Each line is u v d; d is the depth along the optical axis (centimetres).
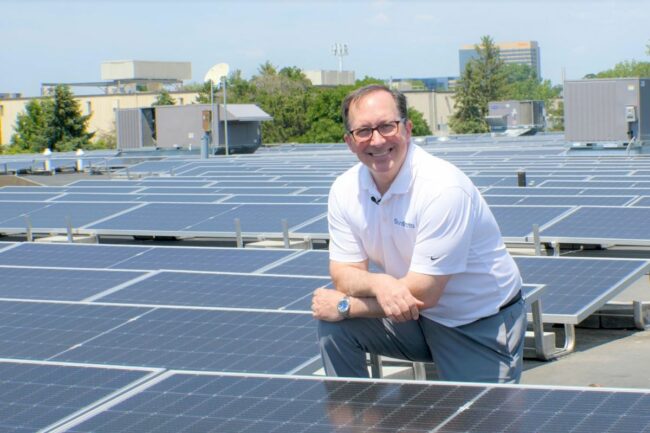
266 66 12756
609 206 1772
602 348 1242
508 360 641
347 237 642
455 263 609
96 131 10144
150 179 3416
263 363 721
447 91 13988
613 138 4122
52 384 593
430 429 468
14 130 11025
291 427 486
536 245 1526
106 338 809
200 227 1930
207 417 509
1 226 2155
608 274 1193
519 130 6975
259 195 2345
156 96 11100
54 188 3000
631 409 473
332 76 15200
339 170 3591
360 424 482
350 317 631
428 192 604
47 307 917
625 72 16188
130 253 1455
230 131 5509
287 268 1263
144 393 556
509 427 463
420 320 646
